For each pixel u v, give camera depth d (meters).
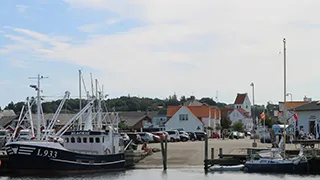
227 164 45.62
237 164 45.75
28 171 41.06
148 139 72.31
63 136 45.78
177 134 79.75
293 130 63.72
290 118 66.56
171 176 41.62
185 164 49.16
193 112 106.75
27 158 40.62
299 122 67.31
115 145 47.47
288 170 42.09
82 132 45.75
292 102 83.56
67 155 41.62
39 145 40.72
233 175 41.69
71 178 39.88
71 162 41.84
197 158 51.81
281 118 86.50
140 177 41.19
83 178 40.19
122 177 41.16
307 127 66.50
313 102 70.25
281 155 44.00
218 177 40.59
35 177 39.91
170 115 109.88
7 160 42.22
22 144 40.47
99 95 59.75
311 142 47.69
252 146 59.47
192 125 103.62
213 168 44.84
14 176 40.44
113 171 45.31
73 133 45.78
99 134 45.69
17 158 40.69
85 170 42.91
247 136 109.75
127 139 58.94
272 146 55.88
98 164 43.91
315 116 65.56
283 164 42.12
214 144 66.88
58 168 41.31
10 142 41.12
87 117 48.91
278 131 69.88
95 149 45.72
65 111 102.44
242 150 54.06
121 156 46.41
